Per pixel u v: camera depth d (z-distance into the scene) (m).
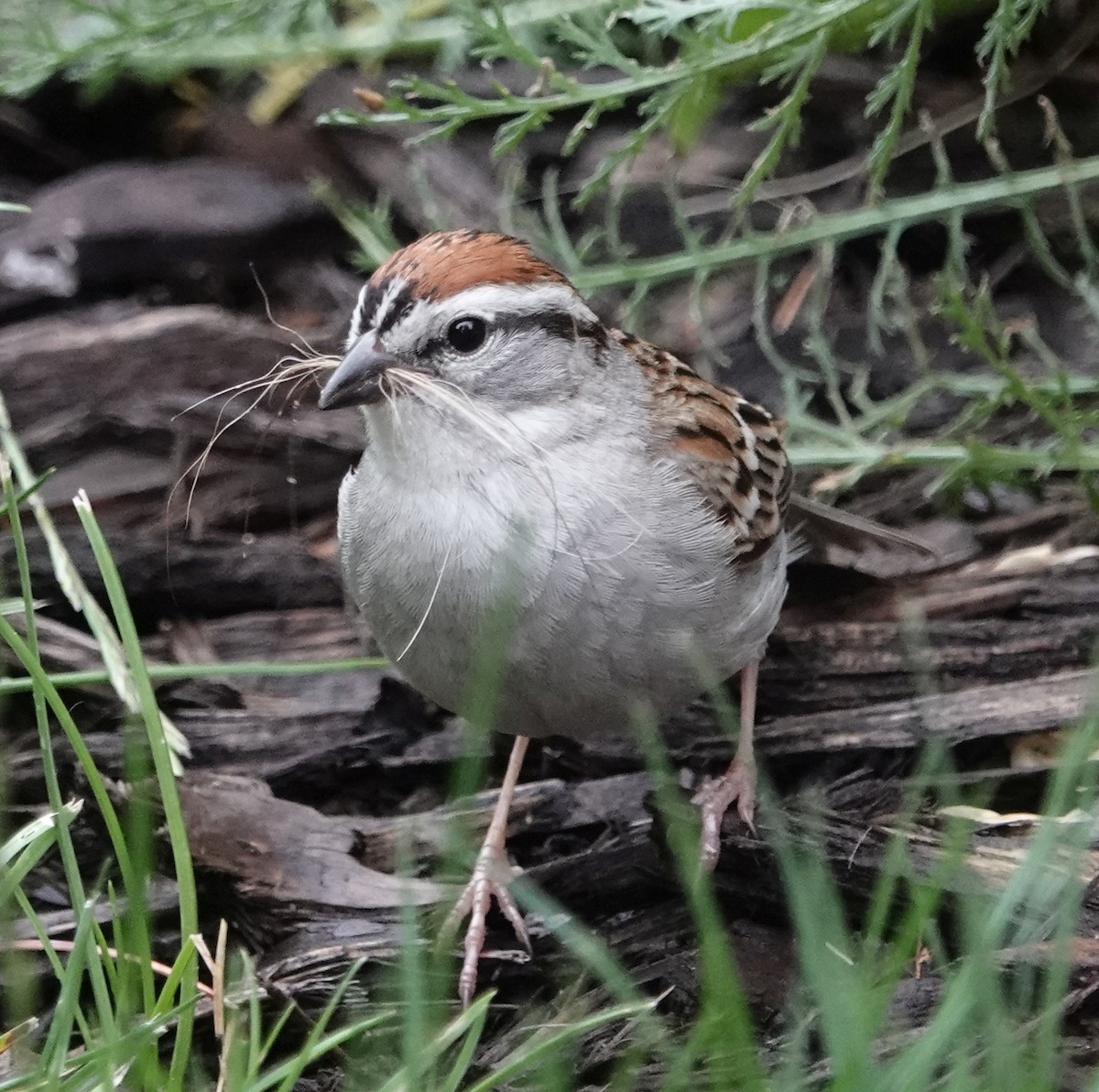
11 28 11.91
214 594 9.34
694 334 10.96
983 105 11.45
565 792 8.33
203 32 11.19
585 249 10.21
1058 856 6.87
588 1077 6.53
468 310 7.13
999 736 8.27
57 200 11.31
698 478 7.47
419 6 11.91
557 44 11.87
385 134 11.78
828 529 9.20
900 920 6.91
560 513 7.13
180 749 7.73
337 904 7.34
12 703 8.55
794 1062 5.67
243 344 10.29
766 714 8.69
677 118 10.48
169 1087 5.52
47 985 7.07
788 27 9.05
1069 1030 6.32
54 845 7.82
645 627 7.24
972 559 9.47
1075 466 9.25
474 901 7.41
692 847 6.43
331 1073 6.70
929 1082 5.68
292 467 9.89
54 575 9.13
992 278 11.25
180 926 7.36
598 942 7.27
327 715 8.68
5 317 10.88
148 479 9.82
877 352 9.91
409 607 7.27
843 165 11.50
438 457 7.11
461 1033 6.07
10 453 8.58
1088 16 11.39
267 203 11.37
